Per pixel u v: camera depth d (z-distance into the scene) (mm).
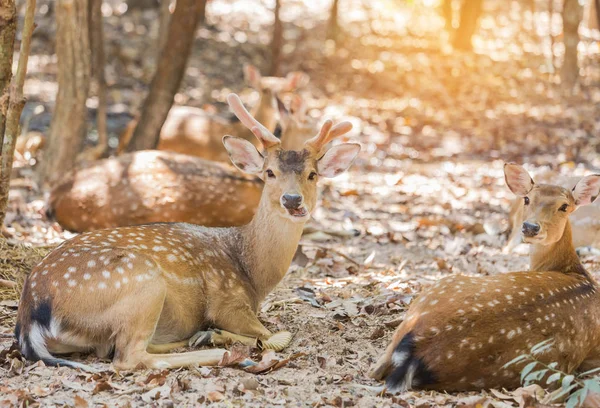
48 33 27375
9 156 10258
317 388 7031
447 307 6895
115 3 32375
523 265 11734
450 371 6715
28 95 22453
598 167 18391
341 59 29031
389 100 25266
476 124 22781
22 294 7539
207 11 33562
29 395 6668
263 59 28562
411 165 19031
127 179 12555
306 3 36969
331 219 14539
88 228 12625
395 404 6590
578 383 6738
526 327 6914
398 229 14039
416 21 35250
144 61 26422
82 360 7590
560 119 23031
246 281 8477
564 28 25312
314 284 10570
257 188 12898
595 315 7594
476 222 14055
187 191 12445
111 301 7309
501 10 36219
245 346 7883
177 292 7777
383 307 9320
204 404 6645
